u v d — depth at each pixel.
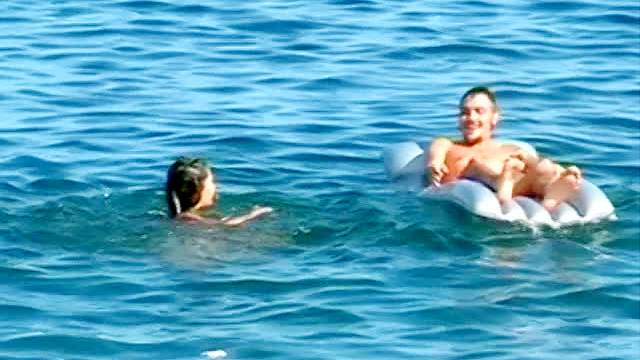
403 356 17.62
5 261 19.94
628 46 30.48
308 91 27.70
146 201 22.06
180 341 17.92
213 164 23.78
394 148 23.94
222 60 29.45
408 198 22.17
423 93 27.70
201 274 19.66
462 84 28.23
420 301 19.06
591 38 30.92
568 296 19.31
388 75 28.67
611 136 25.69
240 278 19.56
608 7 32.91
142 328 18.28
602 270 20.05
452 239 20.78
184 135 25.31
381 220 21.28
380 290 19.33
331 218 21.41
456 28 31.44
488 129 23.19
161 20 31.83
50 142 24.83
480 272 19.89
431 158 22.75
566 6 33.00
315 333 18.19
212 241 20.56
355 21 31.91
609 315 18.89
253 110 26.66
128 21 31.77
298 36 30.91
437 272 19.88
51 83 27.94
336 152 24.56
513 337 18.22
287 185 22.84
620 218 21.62
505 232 21.03
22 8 32.62
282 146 24.80
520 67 29.19
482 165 22.61
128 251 20.31
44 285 19.34
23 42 30.33
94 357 17.58
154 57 29.55
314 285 19.41
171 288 19.30
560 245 20.73
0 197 22.09
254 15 32.19
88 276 19.58
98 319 18.48
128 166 23.70
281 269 19.83
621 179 23.56
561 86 28.16
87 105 26.81
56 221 21.20
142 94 27.45
